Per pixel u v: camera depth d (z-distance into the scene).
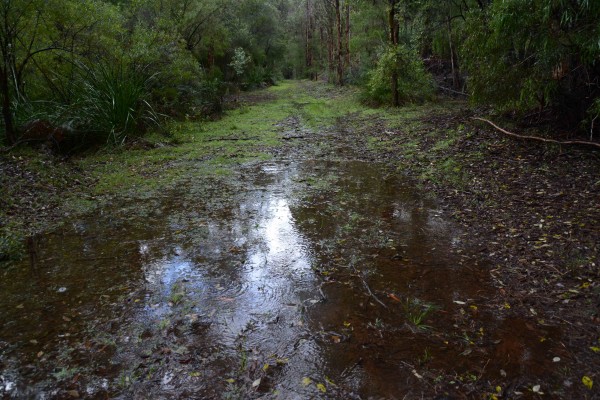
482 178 6.18
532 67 6.88
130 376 2.49
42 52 8.91
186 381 2.45
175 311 3.15
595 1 5.02
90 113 8.88
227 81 26.94
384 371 2.51
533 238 4.18
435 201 5.52
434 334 2.84
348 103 16.73
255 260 3.96
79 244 4.37
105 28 9.71
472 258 3.90
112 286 3.52
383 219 4.94
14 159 6.83
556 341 2.74
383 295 3.33
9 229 4.62
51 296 3.38
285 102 19.22
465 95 14.76
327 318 3.04
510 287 3.39
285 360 2.62
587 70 6.96
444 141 8.45
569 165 6.22
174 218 5.09
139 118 10.05
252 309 3.16
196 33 19.66
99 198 5.89
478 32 7.55
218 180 6.76
